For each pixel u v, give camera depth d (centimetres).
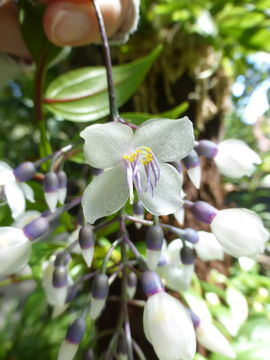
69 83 12
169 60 16
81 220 8
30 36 11
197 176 8
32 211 11
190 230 8
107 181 7
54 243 12
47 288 9
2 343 25
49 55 11
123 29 12
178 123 7
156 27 16
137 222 8
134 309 13
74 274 11
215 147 8
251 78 25
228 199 28
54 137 26
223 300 15
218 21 17
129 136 7
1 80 18
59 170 8
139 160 7
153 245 7
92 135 6
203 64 16
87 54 18
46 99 12
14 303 30
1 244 7
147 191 7
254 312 15
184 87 16
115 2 11
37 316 23
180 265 9
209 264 15
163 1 16
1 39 15
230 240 7
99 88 12
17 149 32
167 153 7
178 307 7
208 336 8
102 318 14
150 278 7
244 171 8
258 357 11
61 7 10
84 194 7
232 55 18
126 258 8
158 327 6
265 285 17
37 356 22
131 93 12
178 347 6
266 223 29
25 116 32
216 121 17
